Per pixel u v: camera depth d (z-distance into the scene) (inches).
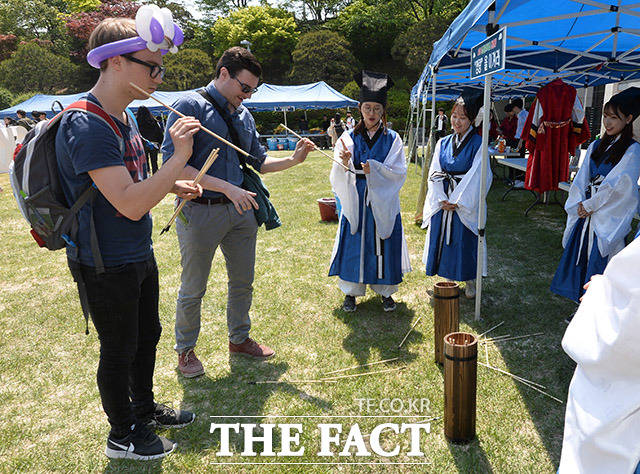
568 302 149.9
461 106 137.6
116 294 75.2
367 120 133.0
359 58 1915.6
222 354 124.6
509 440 88.9
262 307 152.9
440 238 146.7
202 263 107.0
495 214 274.1
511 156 353.1
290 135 904.3
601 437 46.3
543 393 102.7
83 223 71.6
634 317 41.7
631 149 115.9
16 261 216.2
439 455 85.7
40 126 68.2
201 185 95.8
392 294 155.8
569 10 172.2
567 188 220.4
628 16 175.5
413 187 367.6
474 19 128.3
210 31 2209.6
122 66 68.0
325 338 131.6
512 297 155.3
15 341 135.8
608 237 118.6
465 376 84.2
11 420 100.0
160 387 110.1
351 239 139.4
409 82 1699.1
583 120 232.2
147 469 84.3
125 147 74.1
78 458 87.7
